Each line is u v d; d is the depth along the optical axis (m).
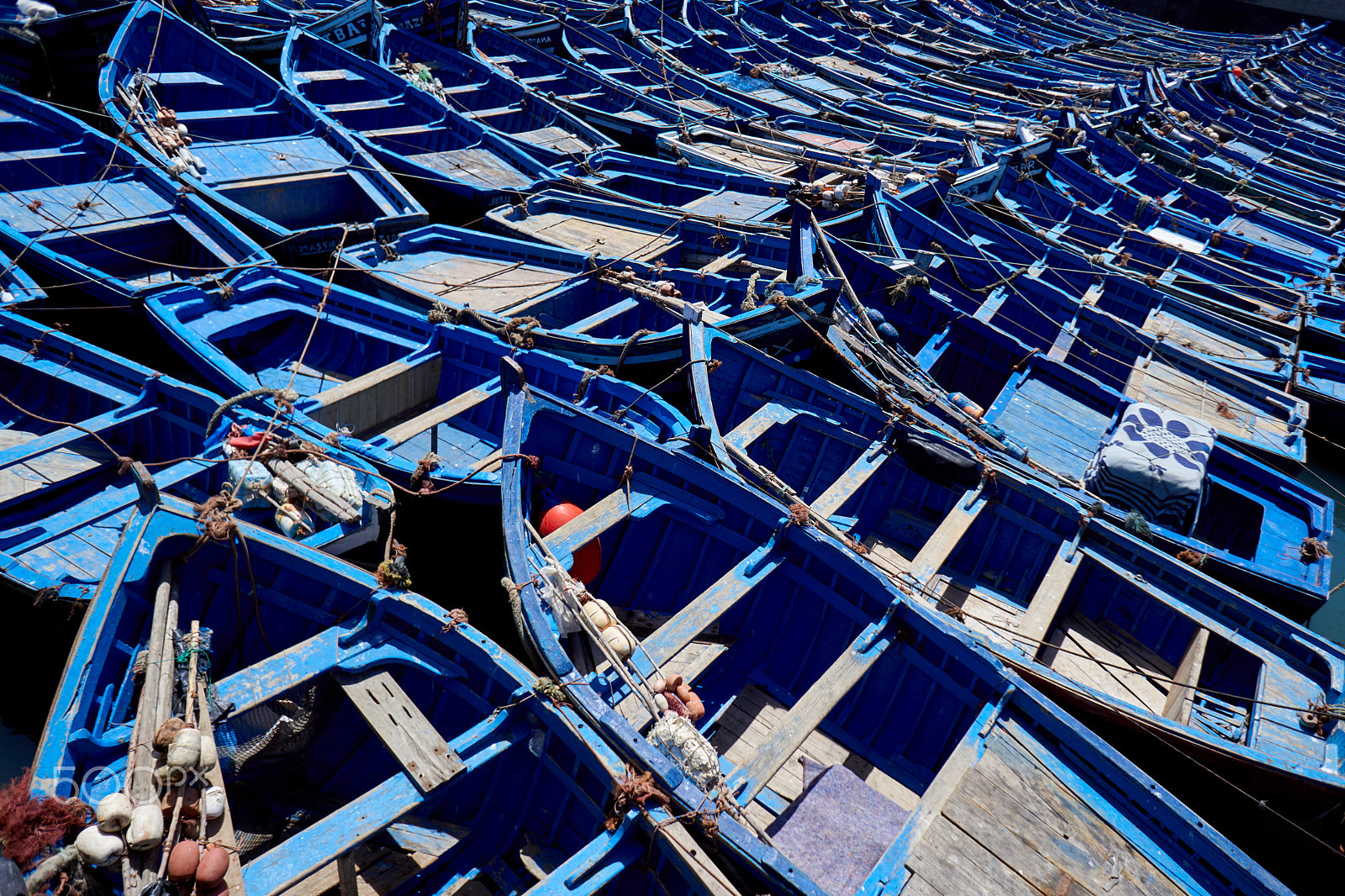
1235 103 34.31
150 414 10.91
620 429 10.26
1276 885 6.90
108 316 12.49
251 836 7.79
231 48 20.95
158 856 6.16
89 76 18.20
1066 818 7.54
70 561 9.38
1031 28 42.53
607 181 18.78
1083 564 10.74
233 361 12.77
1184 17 51.53
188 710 6.87
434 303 12.64
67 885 5.98
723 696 9.52
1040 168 23.17
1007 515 11.07
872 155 21.73
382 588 8.32
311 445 9.70
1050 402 13.88
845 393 12.18
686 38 30.14
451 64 24.28
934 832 7.31
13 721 9.69
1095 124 26.06
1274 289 19.00
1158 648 10.42
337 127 17.69
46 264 12.59
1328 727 8.89
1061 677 8.82
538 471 10.30
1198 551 10.70
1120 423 12.29
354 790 8.36
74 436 10.20
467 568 11.39
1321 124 33.44
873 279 16.23
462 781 8.16
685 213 16.67
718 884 6.54
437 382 12.62
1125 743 9.12
